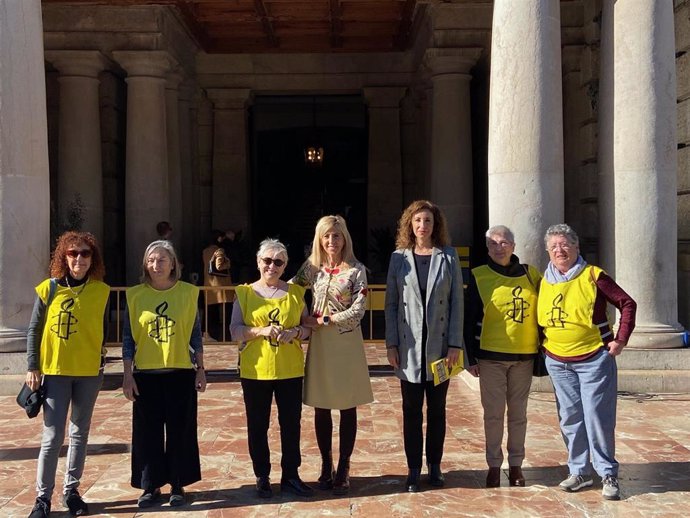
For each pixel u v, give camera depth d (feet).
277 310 19.62
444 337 20.12
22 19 32.14
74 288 18.97
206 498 19.99
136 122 51.24
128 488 20.77
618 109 32.35
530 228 31.17
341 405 19.83
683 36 38.52
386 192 64.23
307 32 58.29
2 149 31.89
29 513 19.08
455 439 25.20
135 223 51.24
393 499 19.75
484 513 18.75
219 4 51.98
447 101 50.24
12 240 32.07
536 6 31.35
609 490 19.57
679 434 25.62
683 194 38.96
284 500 19.75
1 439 25.75
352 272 20.13
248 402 19.92
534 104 31.27
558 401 20.58
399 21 55.67
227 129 63.77
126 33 50.60
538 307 20.35
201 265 63.46
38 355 18.90
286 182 69.87
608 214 33.24
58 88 57.52
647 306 32.22
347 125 69.36
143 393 19.33
